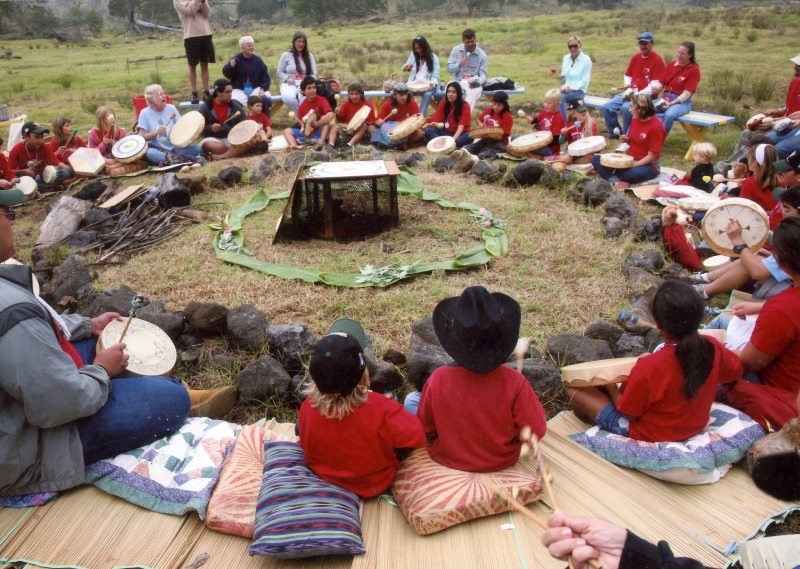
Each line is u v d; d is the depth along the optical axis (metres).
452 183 8.89
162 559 3.06
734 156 9.04
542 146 9.85
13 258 6.84
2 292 3.14
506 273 6.16
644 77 11.20
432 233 7.25
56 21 73.25
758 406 3.77
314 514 2.99
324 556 3.05
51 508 3.31
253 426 3.79
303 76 12.90
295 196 7.13
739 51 23.88
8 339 3.05
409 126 10.62
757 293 4.65
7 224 3.23
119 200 7.87
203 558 3.06
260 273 6.29
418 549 3.04
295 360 4.72
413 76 13.12
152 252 6.88
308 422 3.23
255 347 4.94
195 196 8.62
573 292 5.77
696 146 8.08
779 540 2.74
